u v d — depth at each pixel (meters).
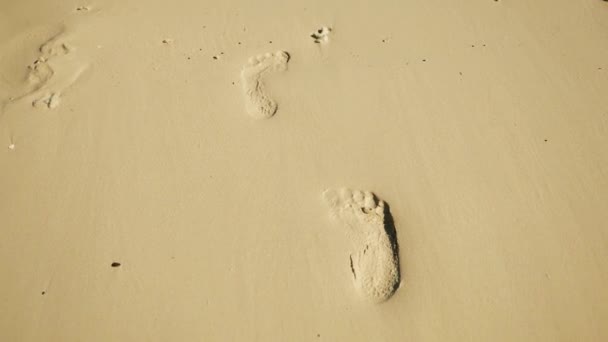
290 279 1.38
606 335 1.35
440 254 1.40
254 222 1.43
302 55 1.66
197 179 1.48
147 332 1.34
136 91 1.60
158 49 1.67
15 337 1.34
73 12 1.76
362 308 1.36
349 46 1.68
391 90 1.60
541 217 1.44
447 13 1.75
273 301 1.36
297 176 1.48
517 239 1.42
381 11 1.75
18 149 1.52
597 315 1.36
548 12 1.75
